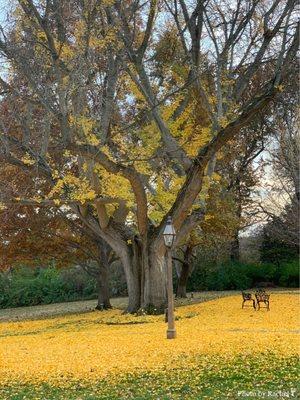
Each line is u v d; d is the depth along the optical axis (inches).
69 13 775.1
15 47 765.3
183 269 1486.2
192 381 403.9
